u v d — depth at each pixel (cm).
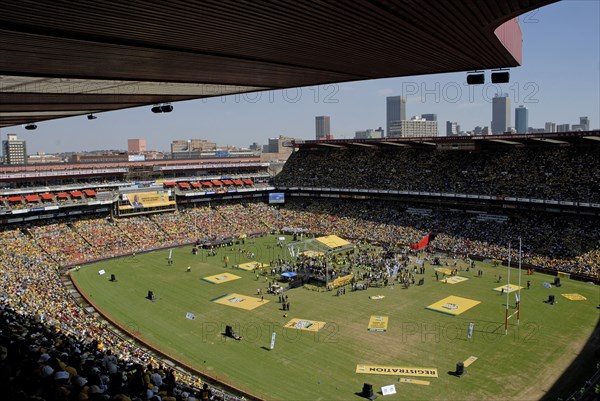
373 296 6712
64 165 12138
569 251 8125
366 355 4766
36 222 9981
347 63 3070
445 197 10356
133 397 1897
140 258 9375
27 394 1552
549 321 5644
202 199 12744
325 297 6712
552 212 9262
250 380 4272
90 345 3472
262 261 8925
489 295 6681
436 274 7656
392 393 4003
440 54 2853
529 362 4553
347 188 12056
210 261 9031
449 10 2008
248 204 13275
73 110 4906
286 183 13362
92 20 1864
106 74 3016
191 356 4788
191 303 6519
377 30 2259
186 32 2133
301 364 4591
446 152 11556
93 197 10825
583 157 9362
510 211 9781
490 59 3038
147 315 6038
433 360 4625
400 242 10019
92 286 7362
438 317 5816
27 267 7712
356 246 9831
